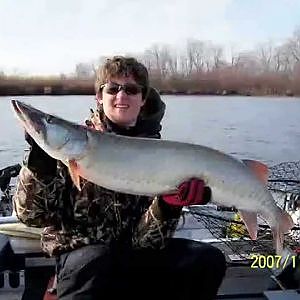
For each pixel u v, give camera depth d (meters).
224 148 7.55
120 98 1.29
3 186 2.24
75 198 1.27
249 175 1.25
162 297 1.31
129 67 1.29
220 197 1.24
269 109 14.55
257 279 1.63
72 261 1.27
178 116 11.55
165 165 1.20
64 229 1.30
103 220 1.29
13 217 1.73
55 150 1.12
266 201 1.29
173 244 1.40
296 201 1.79
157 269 1.32
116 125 1.32
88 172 1.17
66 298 1.25
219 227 1.80
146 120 1.37
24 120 1.11
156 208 1.26
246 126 10.38
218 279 1.37
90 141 1.15
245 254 1.67
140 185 1.20
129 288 1.28
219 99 16.77
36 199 1.23
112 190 1.21
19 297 1.52
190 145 1.22
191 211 1.82
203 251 1.37
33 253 1.62
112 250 1.29
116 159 1.17
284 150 7.48
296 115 12.90
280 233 1.32
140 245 1.31
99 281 1.24
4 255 1.48
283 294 1.44
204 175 1.22
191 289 1.34
